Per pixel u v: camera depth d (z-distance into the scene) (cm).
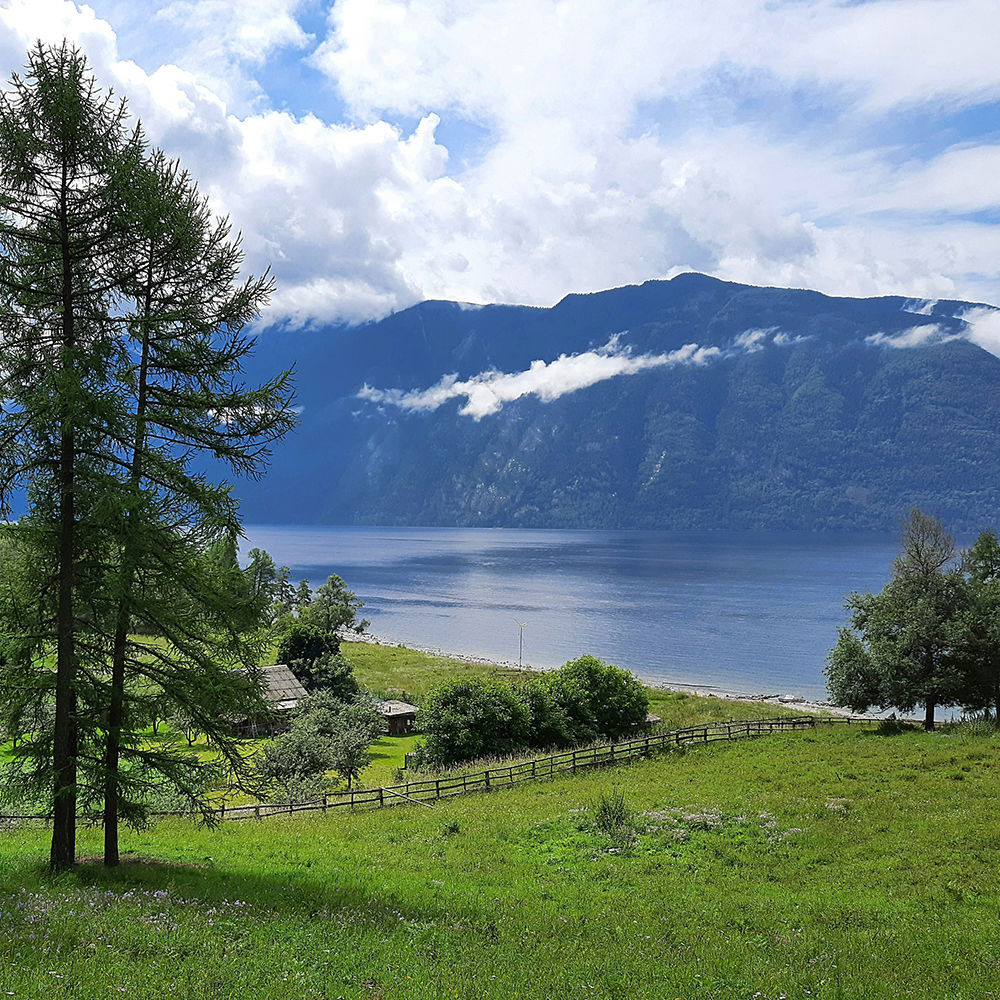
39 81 1477
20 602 1565
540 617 16800
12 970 1045
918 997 1238
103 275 1600
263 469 1711
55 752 1597
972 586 5122
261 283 1706
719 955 1451
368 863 2298
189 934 1278
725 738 4828
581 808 3088
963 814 2697
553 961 1365
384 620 16512
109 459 1591
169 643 1745
